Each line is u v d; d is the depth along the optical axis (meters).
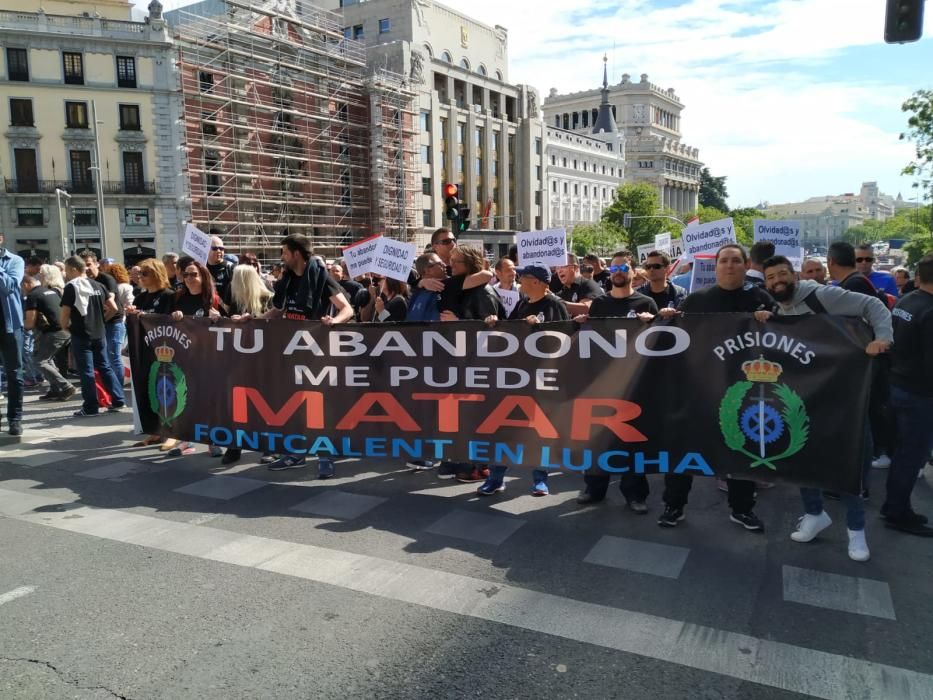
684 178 133.00
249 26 43.06
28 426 8.06
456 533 4.71
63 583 3.96
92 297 8.50
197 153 41.41
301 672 3.09
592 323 4.88
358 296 8.12
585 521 4.95
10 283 7.07
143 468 6.30
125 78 41.28
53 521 4.96
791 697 2.90
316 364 5.71
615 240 73.94
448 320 5.55
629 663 3.15
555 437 5.05
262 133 43.56
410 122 52.69
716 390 4.62
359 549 4.44
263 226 43.16
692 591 3.84
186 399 6.34
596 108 135.25
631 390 4.82
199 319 6.18
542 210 70.69
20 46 39.25
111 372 8.84
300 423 5.82
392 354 5.46
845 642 3.32
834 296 4.49
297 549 4.44
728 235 7.57
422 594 3.82
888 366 4.64
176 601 3.75
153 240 42.22
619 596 3.79
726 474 4.61
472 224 59.81
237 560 4.27
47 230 40.69
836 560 4.26
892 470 4.73
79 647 3.30
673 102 141.25
